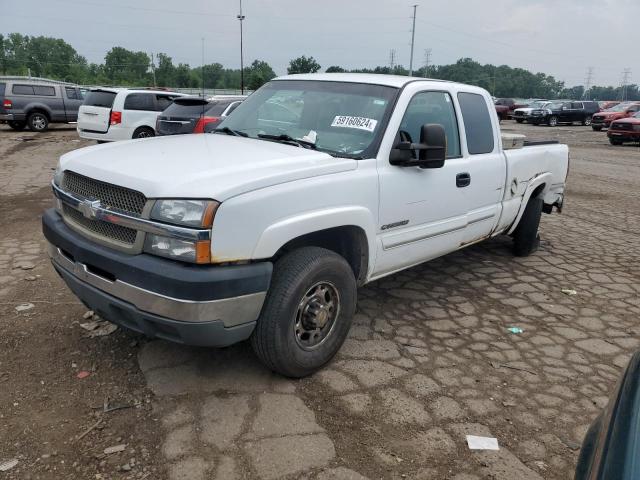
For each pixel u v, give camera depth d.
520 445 2.89
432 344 3.95
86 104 14.97
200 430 2.82
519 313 4.62
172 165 3.02
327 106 3.99
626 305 4.93
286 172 3.01
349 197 3.34
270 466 2.60
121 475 2.51
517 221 5.66
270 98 4.36
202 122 11.20
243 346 3.70
